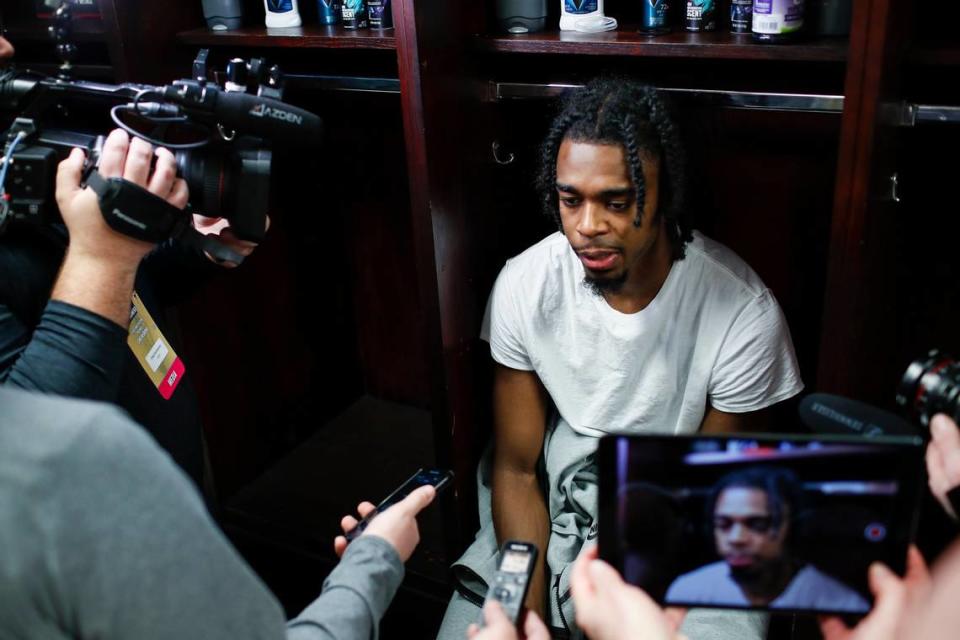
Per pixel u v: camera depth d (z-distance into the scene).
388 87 1.58
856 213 1.20
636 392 1.50
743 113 1.62
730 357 1.42
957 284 1.56
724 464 0.82
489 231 1.65
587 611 0.84
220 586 0.71
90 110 1.74
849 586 0.84
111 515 0.65
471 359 1.66
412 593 1.83
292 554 1.96
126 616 0.66
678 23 1.49
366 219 2.17
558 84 1.51
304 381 2.26
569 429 1.58
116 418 0.68
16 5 1.79
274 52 1.84
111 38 1.58
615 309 1.46
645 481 0.83
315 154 2.10
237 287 1.99
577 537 1.53
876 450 0.79
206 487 2.00
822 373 1.32
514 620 0.92
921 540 1.23
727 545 0.84
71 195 1.03
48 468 0.63
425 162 1.39
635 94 1.29
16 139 1.07
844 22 1.29
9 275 1.11
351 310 2.35
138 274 1.34
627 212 1.28
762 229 1.71
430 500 1.11
